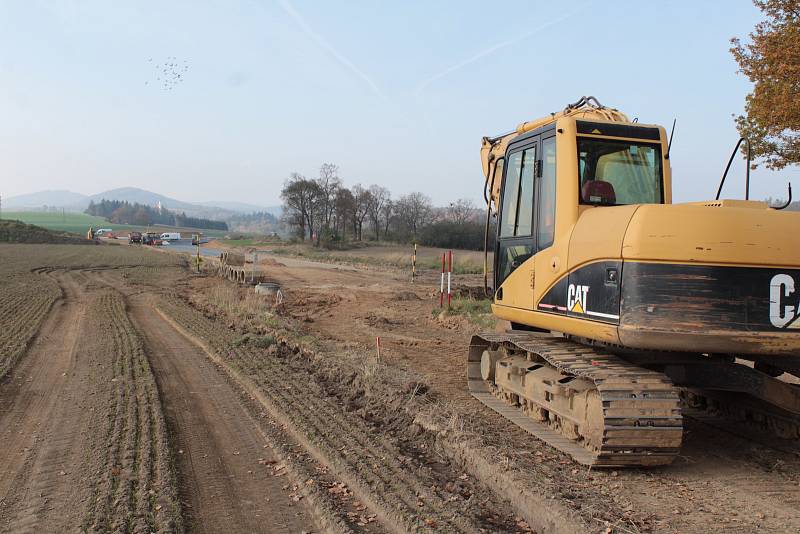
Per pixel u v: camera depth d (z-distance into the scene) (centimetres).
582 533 411
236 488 531
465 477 554
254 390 839
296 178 8469
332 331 1439
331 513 467
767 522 444
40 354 1080
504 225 780
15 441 638
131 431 656
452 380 926
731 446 628
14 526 447
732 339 487
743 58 1200
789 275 496
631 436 513
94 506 476
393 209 8650
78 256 4506
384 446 615
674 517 450
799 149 1200
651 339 496
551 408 626
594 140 629
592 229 561
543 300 649
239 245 8075
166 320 1555
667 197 649
